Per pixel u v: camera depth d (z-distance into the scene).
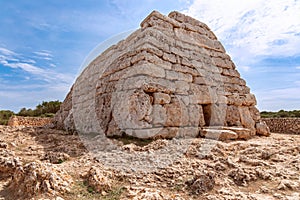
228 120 8.76
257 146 6.04
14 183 3.38
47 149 5.50
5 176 3.87
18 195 3.14
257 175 3.90
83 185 3.44
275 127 14.12
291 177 3.77
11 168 3.96
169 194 3.27
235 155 5.39
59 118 10.48
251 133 8.95
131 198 3.07
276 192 3.28
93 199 3.08
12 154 4.73
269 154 5.05
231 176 3.92
